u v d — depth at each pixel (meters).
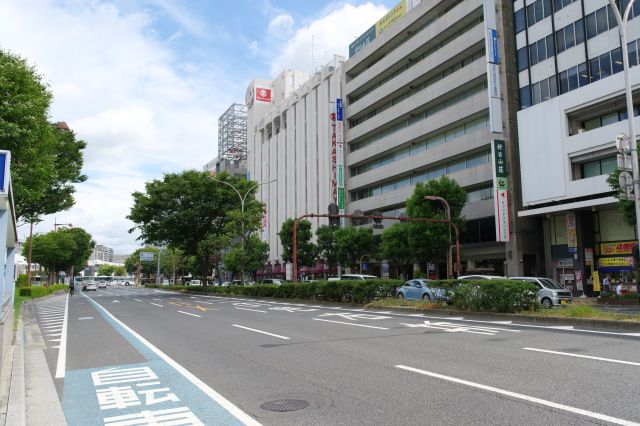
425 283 24.09
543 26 33.12
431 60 43.12
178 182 44.53
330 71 59.75
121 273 157.50
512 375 6.94
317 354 9.20
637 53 27.17
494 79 35.25
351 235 45.16
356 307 23.11
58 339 12.80
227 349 10.15
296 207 66.44
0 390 6.22
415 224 33.00
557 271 33.03
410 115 46.84
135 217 44.47
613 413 5.00
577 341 10.36
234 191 45.84
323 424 4.91
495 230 36.56
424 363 8.02
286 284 29.83
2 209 8.88
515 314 15.46
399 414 5.18
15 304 23.83
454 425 4.75
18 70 19.62
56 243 63.56
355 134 54.62
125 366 8.52
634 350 9.03
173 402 5.98
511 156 35.09
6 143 18.95
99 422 5.27
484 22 35.81
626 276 28.73
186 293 47.97
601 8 29.34
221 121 113.88
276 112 75.12
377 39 51.34
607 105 28.97
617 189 22.64
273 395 6.16
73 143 26.88
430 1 43.69
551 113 31.50
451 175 40.94
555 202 31.58
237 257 41.88
